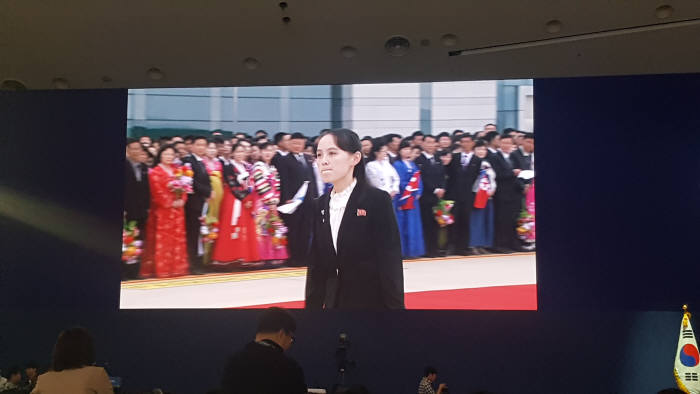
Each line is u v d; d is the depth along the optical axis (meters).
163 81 7.51
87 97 7.34
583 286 6.75
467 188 6.95
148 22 6.47
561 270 6.79
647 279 6.69
